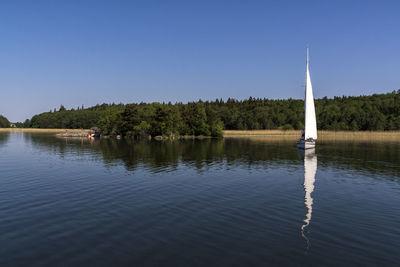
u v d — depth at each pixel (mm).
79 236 13734
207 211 17500
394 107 154625
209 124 123625
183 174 29531
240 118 167000
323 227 14930
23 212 17188
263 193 21953
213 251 12211
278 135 127938
